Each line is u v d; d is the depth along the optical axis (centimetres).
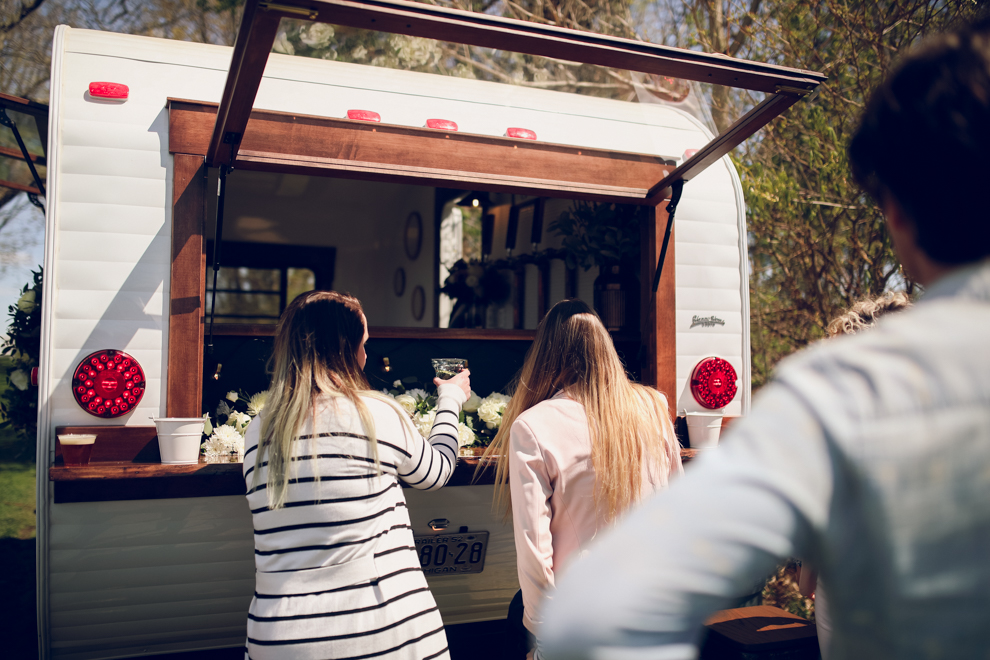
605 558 55
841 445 53
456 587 274
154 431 238
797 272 572
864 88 512
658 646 52
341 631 148
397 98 290
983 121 55
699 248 318
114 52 250
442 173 275
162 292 243
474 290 527
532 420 177
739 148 574
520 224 489
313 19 176
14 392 322
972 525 51
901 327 58
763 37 559
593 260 355
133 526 225
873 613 54
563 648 54
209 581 239
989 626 51
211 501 232
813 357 60
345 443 158
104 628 235
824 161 525
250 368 281
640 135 321
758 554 52
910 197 60
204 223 249
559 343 191
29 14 705
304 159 255
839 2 519
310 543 152
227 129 222
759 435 56
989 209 56
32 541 535
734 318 321
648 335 312
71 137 238
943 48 60
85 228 237
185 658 250
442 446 191
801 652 208
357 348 178
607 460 172
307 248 726
